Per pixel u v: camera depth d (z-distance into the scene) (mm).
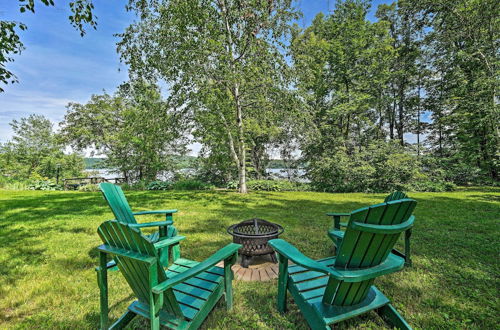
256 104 10609
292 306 2213
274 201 8477
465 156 14656
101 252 1786
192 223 5293
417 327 1904
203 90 8969
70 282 2715
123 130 16578
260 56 8797
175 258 2717
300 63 9516
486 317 2004
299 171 17875
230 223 5285
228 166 15391
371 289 2002
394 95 17844
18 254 3572
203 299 1854
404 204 1421
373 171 11570
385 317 1921
